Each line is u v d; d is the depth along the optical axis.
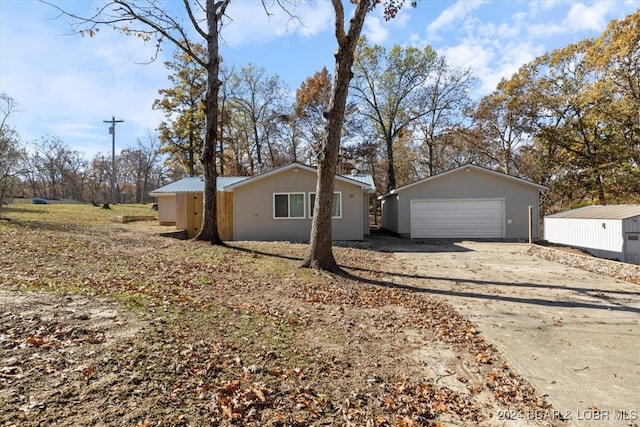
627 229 12.13
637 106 19.34
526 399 3.45
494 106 28.78
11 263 6.76
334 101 8.60
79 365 3.25
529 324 5.58
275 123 36.19
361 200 16.75
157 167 52.72
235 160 36.56
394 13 9.20
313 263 8.87
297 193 16.70
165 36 11.03
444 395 3.52
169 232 14.61
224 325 4.80
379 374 3.89
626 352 4.51
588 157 23.34
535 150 27.42
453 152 36.88
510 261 11.78
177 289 6.26
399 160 35.97
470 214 19.67
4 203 15.23
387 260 11.69
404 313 6.11
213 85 11.97
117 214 24.25
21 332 3.75
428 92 30.52
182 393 3.08
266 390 3.31
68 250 8.59
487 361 4.31
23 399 2.70
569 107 24.31
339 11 8.02
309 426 2.89
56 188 49.22
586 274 9.61
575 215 15.14
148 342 3.86
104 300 5.07
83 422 2.53
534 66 25.72
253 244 13.37
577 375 3.92
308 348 4.41
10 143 15.02
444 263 11.32
